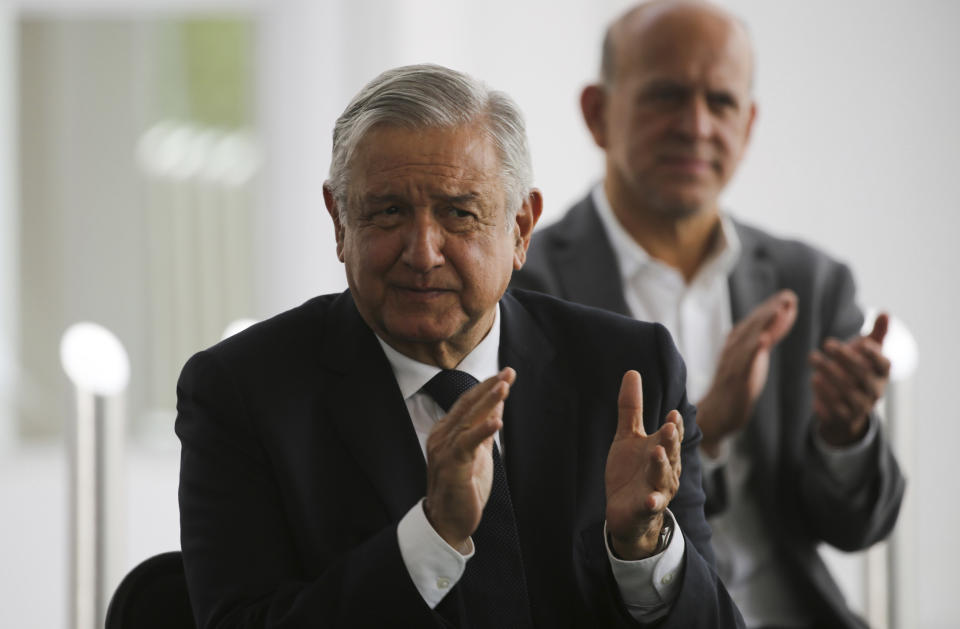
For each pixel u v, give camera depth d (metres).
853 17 15.57
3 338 18.70
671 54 7.91
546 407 5.35
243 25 18.41
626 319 5.68
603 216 8.28
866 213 15.62
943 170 15.45
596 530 5.14
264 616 4.71
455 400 5.17
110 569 7.73
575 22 16.92
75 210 18.89
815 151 15.72
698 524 5.56
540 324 5.60
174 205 18.78
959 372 15.41
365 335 5.30
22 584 15.95
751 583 8.00
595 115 8.52
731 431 7.41
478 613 4.94
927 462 15.39
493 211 4.86
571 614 5.12
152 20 18.67
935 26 15.43
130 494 17.72
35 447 18.66
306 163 18.20
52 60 18.78
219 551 4.94
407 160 4.76
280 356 5.27
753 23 15.77
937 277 15.47
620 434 4.88
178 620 5.33
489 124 4.86
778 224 15.80
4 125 18.70
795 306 7.50
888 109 15.55
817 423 7.92
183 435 5.20
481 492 4.53
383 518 5.02
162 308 18.86
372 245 4.84
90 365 7.78
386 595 4.50
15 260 18.81
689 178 7.94
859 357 7.52
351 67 17.69
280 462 5.05
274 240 18.45
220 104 18.59
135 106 18.80
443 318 4.89
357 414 5.15
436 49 17.16
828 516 7.95
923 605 15.38
